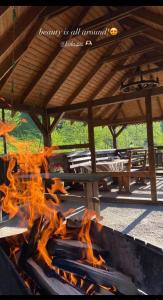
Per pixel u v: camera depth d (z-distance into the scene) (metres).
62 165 9.24
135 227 5.02
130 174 7.44
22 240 2.58
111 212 6.26
